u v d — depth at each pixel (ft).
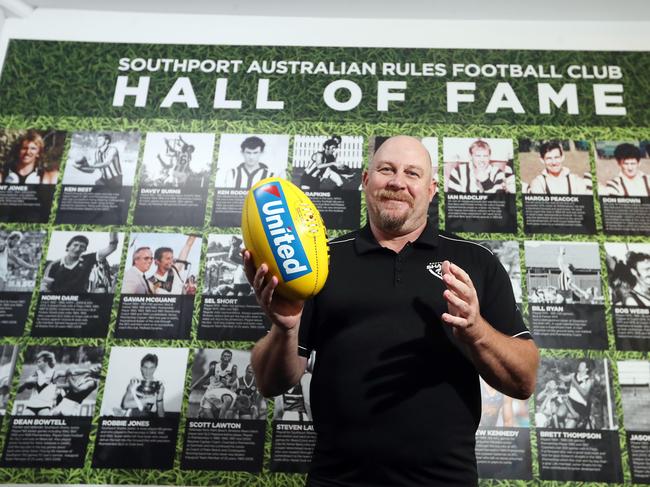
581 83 7.26
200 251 6.68
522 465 5.86
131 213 6.82
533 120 7.07
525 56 7.42
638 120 7.06
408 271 4.46
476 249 4.76
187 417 6.11
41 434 6.05
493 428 5.98
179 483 5.91
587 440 5.91
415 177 4.92
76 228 6.77
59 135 7.16
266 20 7.70
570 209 6.67
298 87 7.34
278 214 3.89
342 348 4.21
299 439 6.03
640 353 6.16
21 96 7.33
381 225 4.82
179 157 7.06
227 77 7.44
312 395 4.33
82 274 6.59
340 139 7.07
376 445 3.90
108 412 6.12
